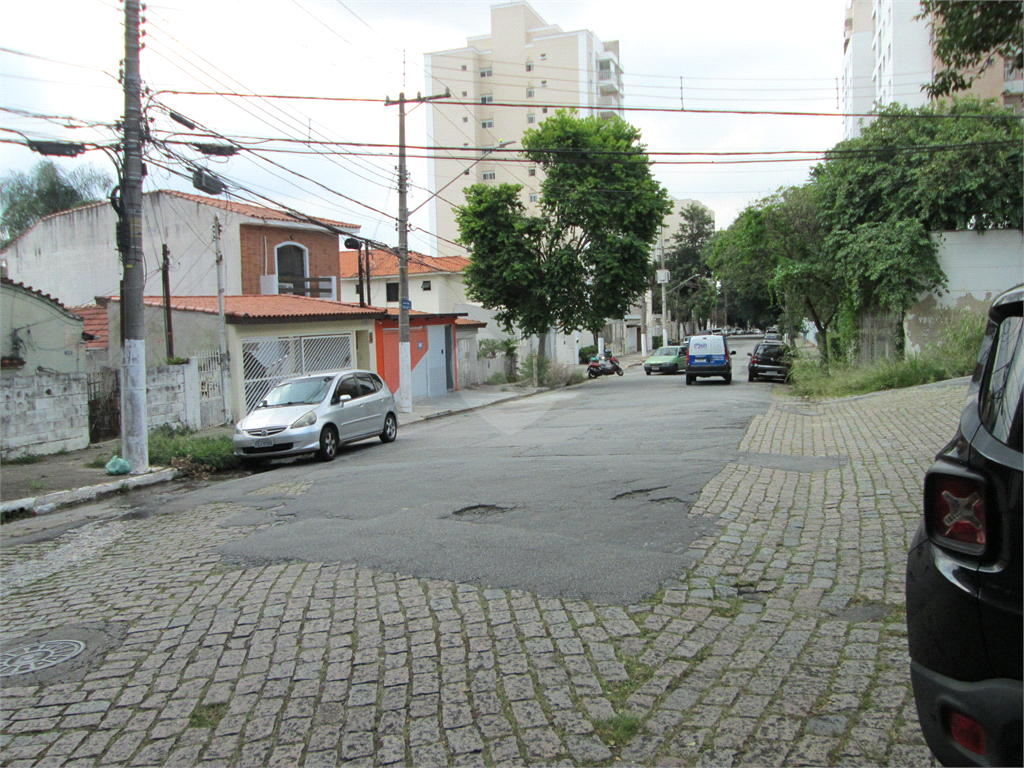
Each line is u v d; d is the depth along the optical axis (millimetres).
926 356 19406
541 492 8961
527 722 3791
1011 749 2363
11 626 5707
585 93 80000
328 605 5602
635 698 3967
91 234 29328
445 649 4699
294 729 3877
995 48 8117
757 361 29859
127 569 7109
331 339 23578
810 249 24672
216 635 5195
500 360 37500
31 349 16516
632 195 33062
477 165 82188
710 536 6816
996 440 2537
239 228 27109
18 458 14289
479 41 83375
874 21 58344
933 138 21375
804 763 3289
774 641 4551
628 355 72625
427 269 41469
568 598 5418
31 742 3920
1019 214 20328
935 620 2588
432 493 9375
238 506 9719
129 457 13078
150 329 20391
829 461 10188
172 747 3791
